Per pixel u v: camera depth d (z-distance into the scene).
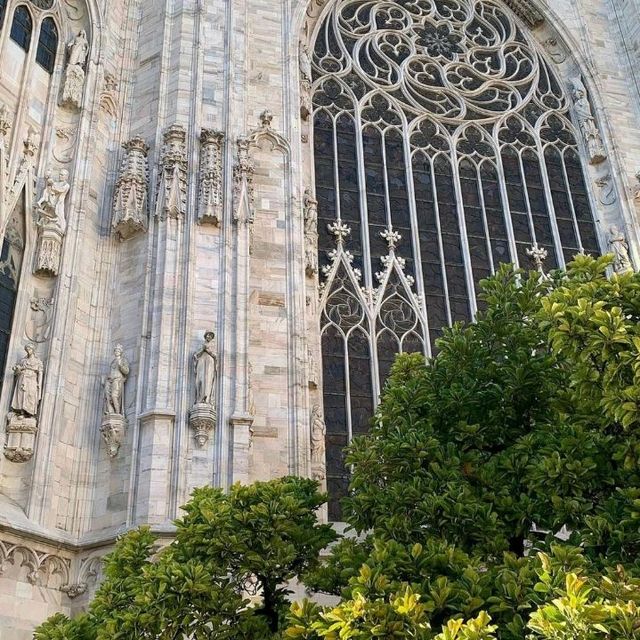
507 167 32.38
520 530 13.33
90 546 20.09
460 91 33.38
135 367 22.03
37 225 22.70
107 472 21.11
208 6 27.91
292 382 23.72
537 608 10.26
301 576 14.30
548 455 13.27
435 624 11.15
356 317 27.25
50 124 24.22
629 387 11.91
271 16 30.33
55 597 19.50
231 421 21.19
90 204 24.22
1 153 21.98
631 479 12.52
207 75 26.52
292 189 26.70
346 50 32.59
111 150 25.75
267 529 13.80
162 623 12.55
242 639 13.24
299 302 24.94
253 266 25.12
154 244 23.50
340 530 23.16
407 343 27.41
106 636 12.59
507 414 15.04
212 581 13.41
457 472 13.95
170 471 20.39
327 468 24.47
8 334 21.34
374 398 26.00
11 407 20.38
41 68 24.80
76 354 22.28
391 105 31.98
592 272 15.26
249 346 23.83
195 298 22.69
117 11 27.94
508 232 30.78
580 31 35.84
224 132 25.39
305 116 29.97
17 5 24.47
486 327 16.28
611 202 32.22
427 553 11.99
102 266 23.89
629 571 10.75
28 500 19.70
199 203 23.95
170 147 24.62
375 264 28.52
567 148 33.62
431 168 31.11
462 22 35.31
